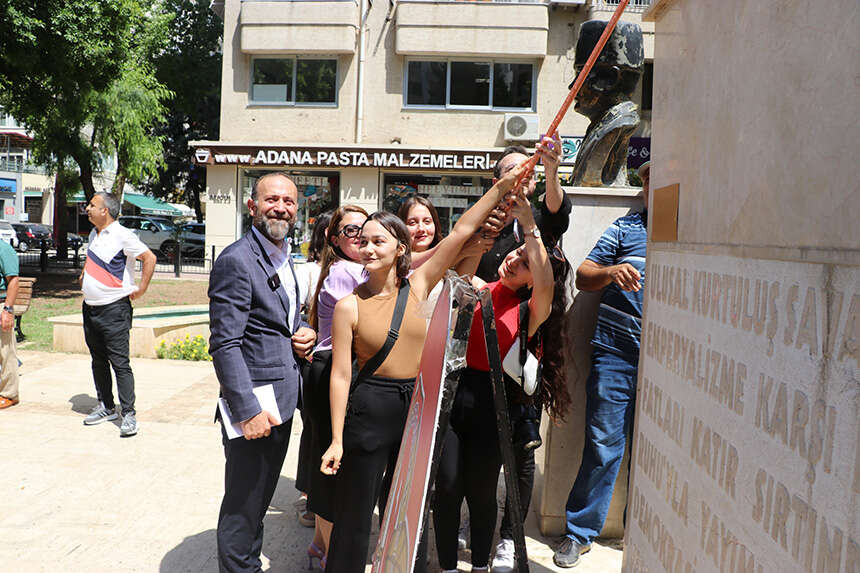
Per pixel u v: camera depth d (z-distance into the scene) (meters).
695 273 1.78
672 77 2.02
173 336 9.59
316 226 4.10
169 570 3.55
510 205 2.85
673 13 2.03
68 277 20.86
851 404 1.09
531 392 3.22
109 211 5.70
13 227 34.78
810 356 1.21
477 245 2.89
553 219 3.45
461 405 3.19
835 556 1.12
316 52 20.19
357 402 2.90
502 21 19.62
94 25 16.72
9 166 50.62
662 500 1.96
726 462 1.54
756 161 1.45
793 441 1.25
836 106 1.16
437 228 3.69
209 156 20.56
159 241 29.78
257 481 3.11
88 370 8.14
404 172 20.59
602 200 3.95
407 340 2.87
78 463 5.05
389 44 20.25
